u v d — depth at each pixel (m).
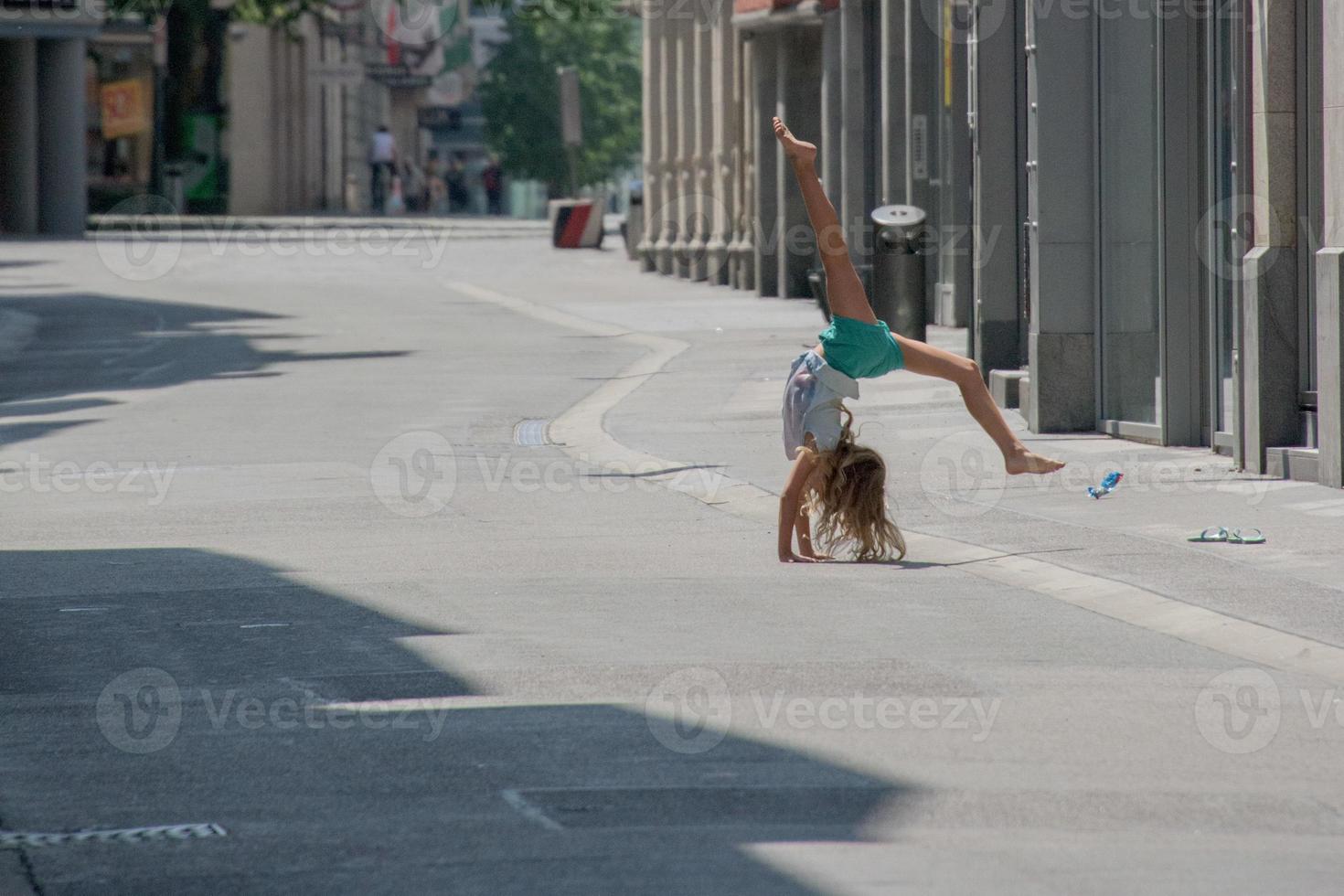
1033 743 17.84
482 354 63.50
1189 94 38.66
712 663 21.28
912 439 40.28
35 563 29.19
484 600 25.36
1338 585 24.45
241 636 23.34
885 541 27.73
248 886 14.07
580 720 18.83
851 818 15.56
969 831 15.21
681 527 31.58
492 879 14.12
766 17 82.75
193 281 102.06
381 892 13.88
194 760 17.64
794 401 27.81
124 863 14.62
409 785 16.66
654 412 46.34
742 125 93.25
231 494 36.34
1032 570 26.38
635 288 95.81
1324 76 33.38
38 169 151.75
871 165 74.38
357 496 35.75
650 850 14.72
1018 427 42.94
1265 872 14.22
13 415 51.31
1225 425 38.09
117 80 167.88
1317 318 33.34
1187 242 39.03
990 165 48.41
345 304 86.81
